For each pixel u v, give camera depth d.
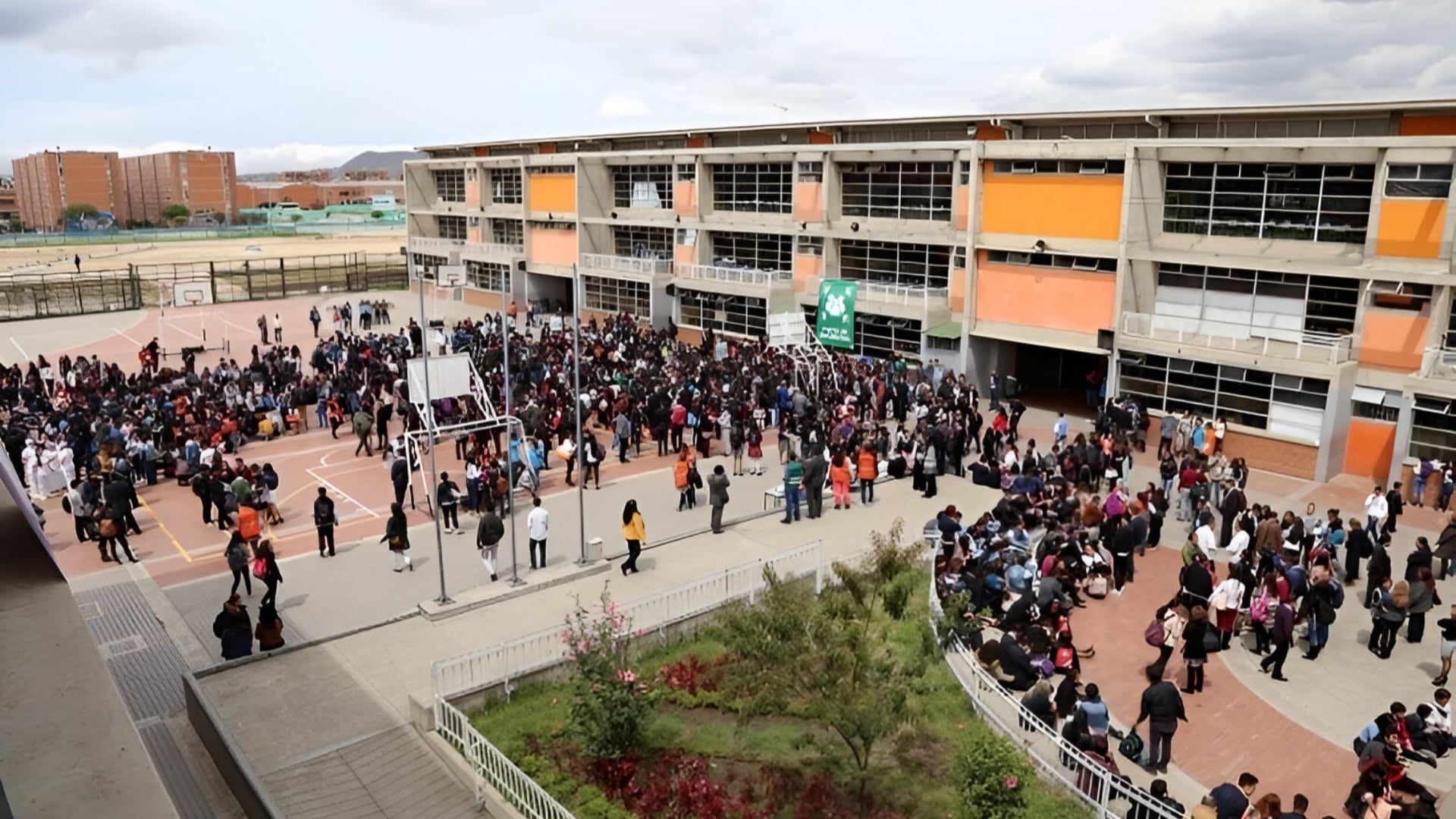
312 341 58.81
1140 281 35.16
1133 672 18.16
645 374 36.59
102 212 154.38
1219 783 14.84
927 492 26.56
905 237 42.47
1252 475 30.91
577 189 58.53
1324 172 31.16
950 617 16.48
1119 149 34.09
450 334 50.50
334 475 30.73
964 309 40.19
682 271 52.62
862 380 36.47
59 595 2.79
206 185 176.38
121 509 23.58
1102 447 28.03
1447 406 27.91
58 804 2.40
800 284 47.56
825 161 45.25
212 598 21.09
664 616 18.28
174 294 63.75
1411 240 28.70
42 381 40.53
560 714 15.43
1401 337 29.19
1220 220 33.91
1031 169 37.50
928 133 43.97
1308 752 15.68
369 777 14.01
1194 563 19.14
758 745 14.70
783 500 26.33
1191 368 32.94
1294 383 30.41
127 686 17.03
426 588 21.25
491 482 25.53
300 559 23.19
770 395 35.41
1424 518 26.92
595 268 57.78
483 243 69.00
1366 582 22.31
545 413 32.06
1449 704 17.31
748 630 13.67
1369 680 17.98
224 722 14.91
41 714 2.61
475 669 15.87
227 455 32.53
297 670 16.80
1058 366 43.19
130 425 31.22
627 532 20.97
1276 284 32.31
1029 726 14.70
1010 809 12.79
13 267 100.06
